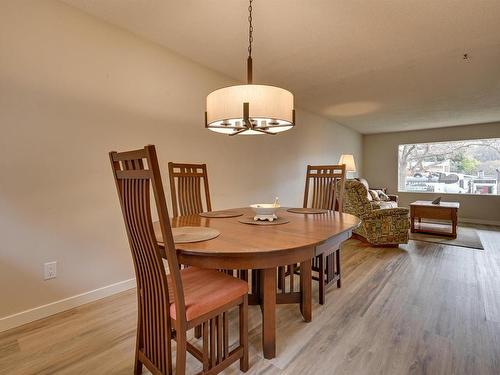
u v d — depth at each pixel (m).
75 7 1.97
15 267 1.74
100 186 2.14
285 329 1.74
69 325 1.76
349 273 2.74
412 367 1.38
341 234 1.53
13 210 1.73
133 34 2.32
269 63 2.89
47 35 1.84
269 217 1.79
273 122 2.00
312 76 3.24
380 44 2.47
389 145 6.93
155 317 1.18
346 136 6.32
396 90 3.71
